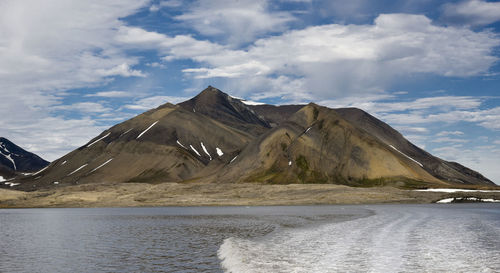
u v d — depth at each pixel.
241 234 53.22
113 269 32.34
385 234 48.97
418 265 30.41
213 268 31.81
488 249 37.34
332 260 32.50
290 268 29.78
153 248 42.56
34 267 33.84
